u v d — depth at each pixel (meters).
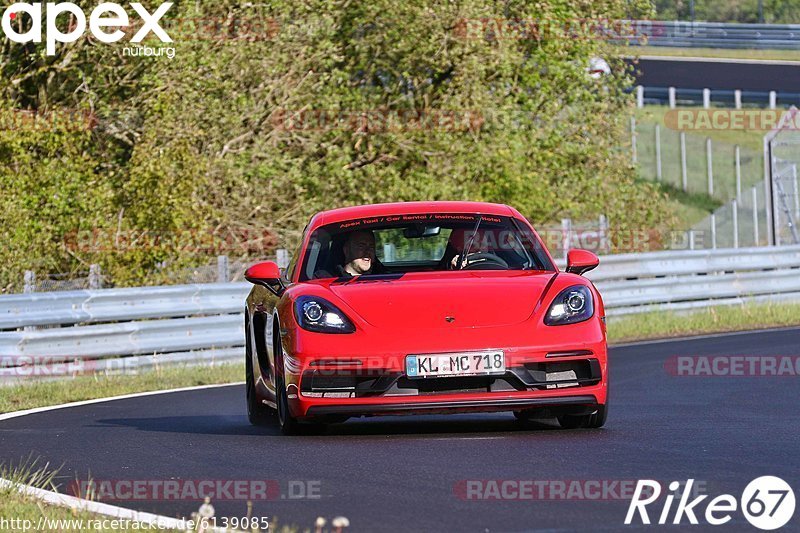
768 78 168.00
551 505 17.30
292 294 25.94
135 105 69.06
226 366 49.03
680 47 186.00
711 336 55.56
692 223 129.00
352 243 27.95
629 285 62.25
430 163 75.94
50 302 45.34
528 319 24.52
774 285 68.38
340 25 78.00
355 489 19.11
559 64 81.12
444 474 20.11
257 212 73.88
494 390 24.16
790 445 22.70
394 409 23.91
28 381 43.91
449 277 26.45
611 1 85.25
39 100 70.12
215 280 64.12
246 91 74.06
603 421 25.70
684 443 23.22
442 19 76.94
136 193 64.19
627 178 86.25
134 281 62.91
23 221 60.31
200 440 26.34
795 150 144.12
